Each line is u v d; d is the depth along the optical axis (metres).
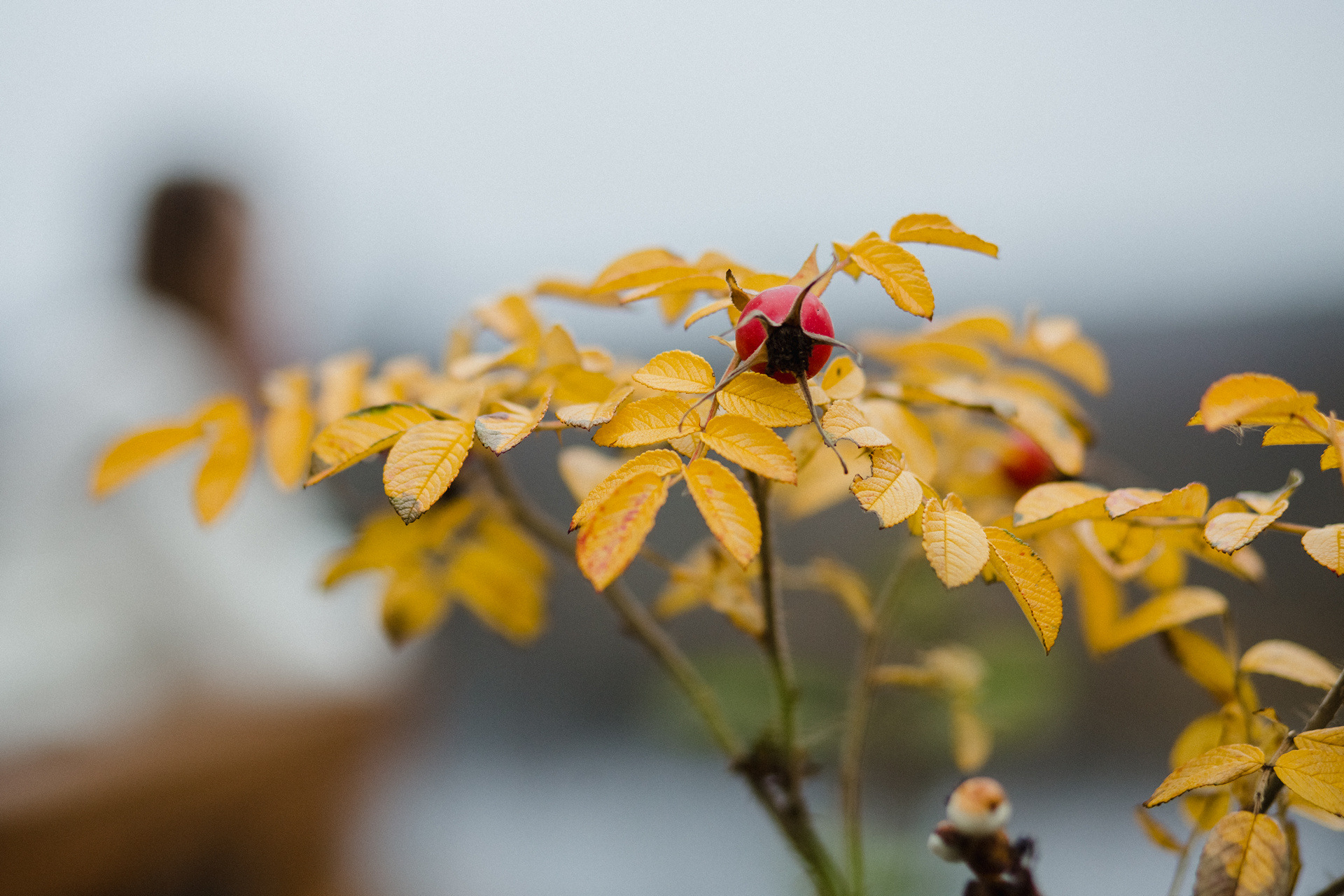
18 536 1.26
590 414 0.66
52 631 1.21
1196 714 2.11
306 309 1.89
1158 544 0.73
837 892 0.73
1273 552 1.88
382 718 1.62
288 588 1.42
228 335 1.61
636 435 0.65
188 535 1.32
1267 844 0.65
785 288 0.67
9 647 1.18
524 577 0.84
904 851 1.14
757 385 0.66
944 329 0.78
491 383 0.74
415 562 0.83
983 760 0.88
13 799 1.10
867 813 1.25
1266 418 0.65
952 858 0.69
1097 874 1.94
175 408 1.39
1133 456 2.20
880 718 1.34
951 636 1.37
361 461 0.69
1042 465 0.80
